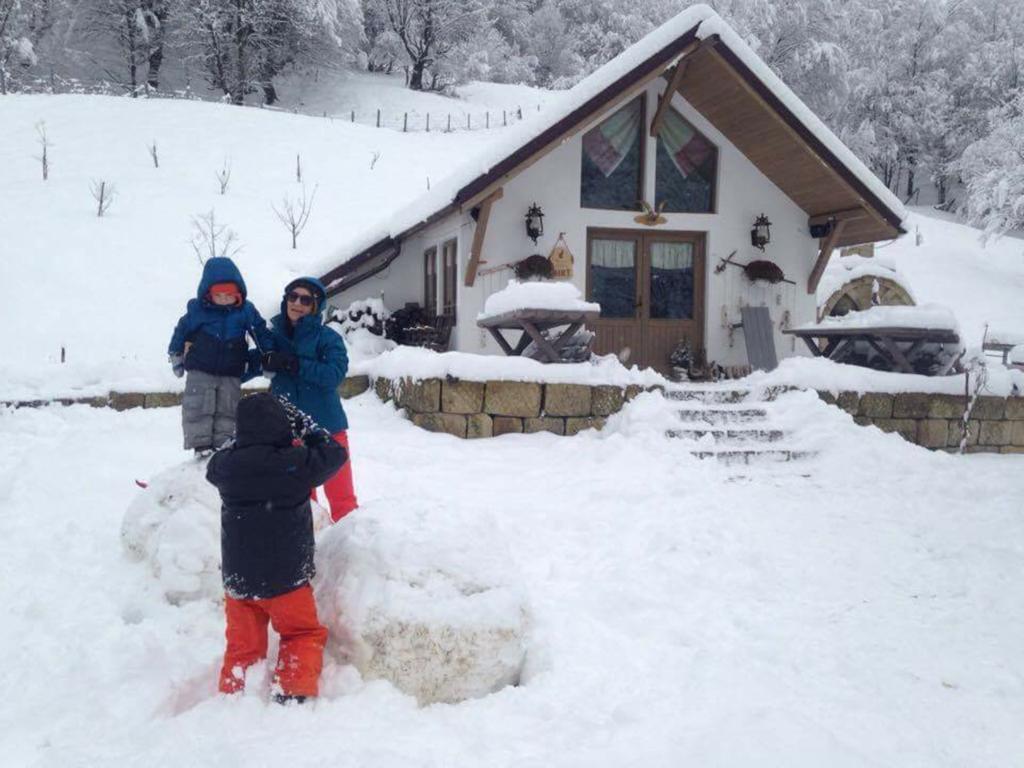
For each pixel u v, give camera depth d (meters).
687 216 12.05
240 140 24.39
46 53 39.00
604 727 2.97
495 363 8.54
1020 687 3.49
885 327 9.73
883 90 47.25
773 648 3.85
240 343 4.61
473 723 2.99
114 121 24.05
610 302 11.93
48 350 11.48
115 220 16.80
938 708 3.28
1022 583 4.92
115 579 4.23
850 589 4.80
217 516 4.13
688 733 2.85
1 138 21.28
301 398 4.73
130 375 9.02
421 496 3.83
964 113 46.66
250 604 3.17
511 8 53.00
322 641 3.19
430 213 10.74
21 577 4.27
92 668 3.38
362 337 11.91
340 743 2.72
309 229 18.70
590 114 10.33
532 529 5.71
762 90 10.79
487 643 3.25
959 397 9.68
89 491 5.69
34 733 2.89
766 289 12.37
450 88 42.72
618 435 8.26
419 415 8.60
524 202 11.34
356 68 46.47
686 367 11.83
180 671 3.36
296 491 3.10
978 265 28.16
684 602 4.49
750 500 6.84
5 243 14.59
